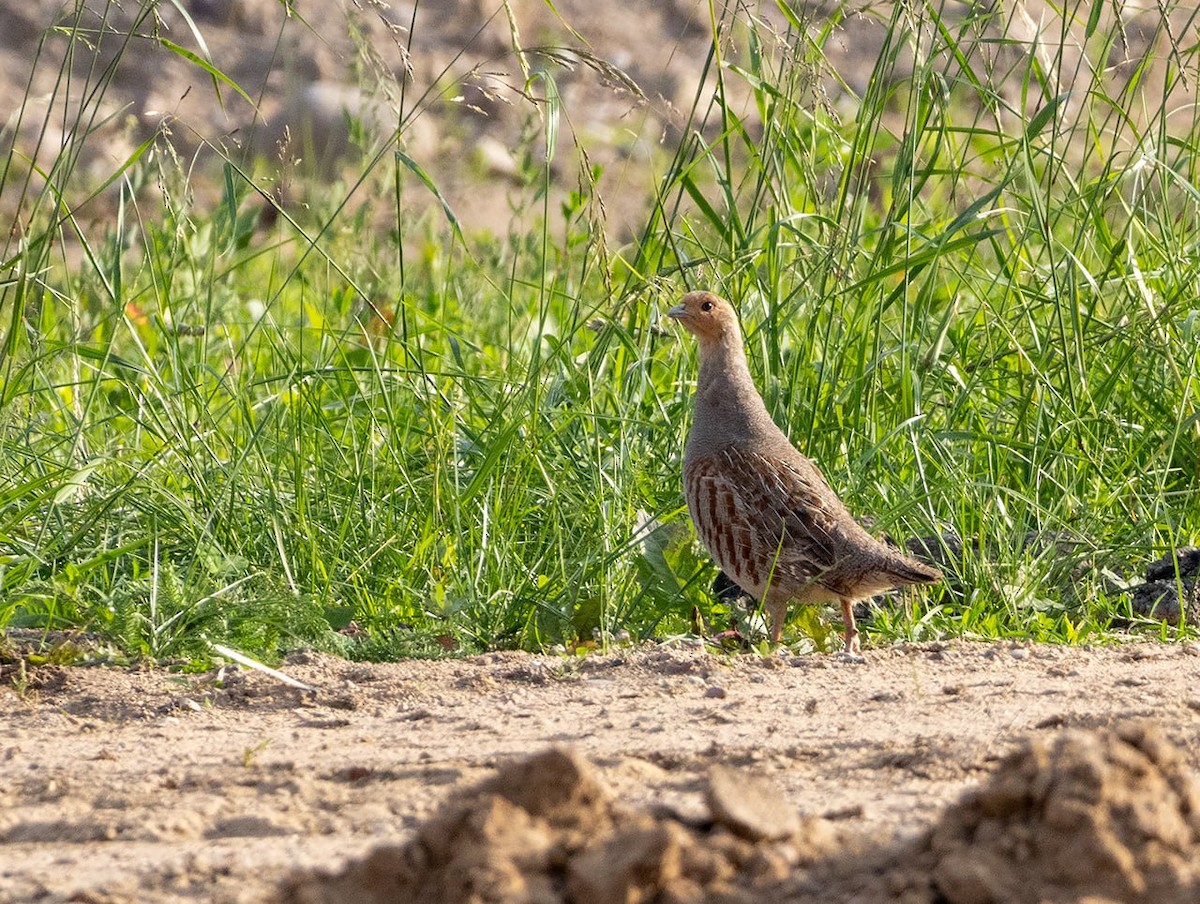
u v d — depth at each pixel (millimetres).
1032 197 12156
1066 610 10594
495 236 21984
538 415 11242
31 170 10758
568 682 8570
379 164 17734
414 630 9953
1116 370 11703
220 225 13102
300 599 9758
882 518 10641
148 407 11945
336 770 6598
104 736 7621
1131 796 4723
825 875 4797
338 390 13008
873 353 11750
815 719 7355
